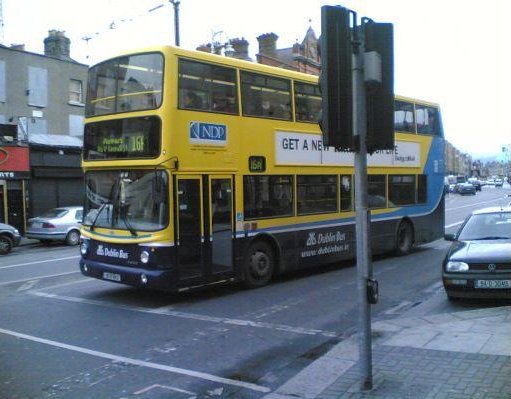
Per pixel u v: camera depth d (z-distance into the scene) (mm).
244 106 11164
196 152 10117
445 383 5430
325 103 5234
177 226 9773
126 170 10281
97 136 10727
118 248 10227
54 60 31500
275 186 11883
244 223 11109
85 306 9938
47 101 31094
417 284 11758
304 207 12625
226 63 10812
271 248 11883
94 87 10922
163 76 9719
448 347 6629
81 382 6027
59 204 29125
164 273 9570
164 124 9648
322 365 6426
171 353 7078
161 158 9617
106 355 6996
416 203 16797
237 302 10117
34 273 14258
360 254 5422
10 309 9750
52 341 7656
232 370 6441
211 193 10438
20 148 26516
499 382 5371
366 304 5418
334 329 8211
